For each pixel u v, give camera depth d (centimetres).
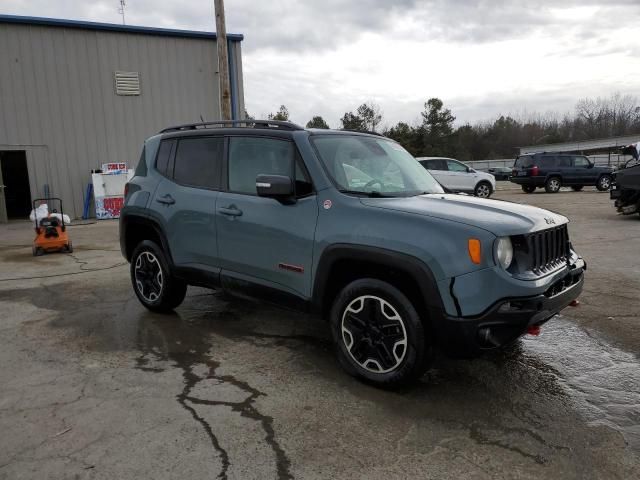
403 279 322
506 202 379
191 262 455
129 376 359
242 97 1781
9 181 1736
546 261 327
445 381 350
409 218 316
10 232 1276
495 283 289
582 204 1645
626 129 8356
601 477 241
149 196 492
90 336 447
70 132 1556
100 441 272
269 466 250
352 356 346
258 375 360
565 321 478
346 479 241
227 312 519
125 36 1595
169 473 244
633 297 554
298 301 370
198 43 1695
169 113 1681
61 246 901
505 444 271
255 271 398
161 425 289
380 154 427
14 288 633
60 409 309
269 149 400
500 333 297
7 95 1471
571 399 324
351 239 331
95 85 1574
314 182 363
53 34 1506
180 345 423
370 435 279
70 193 1572
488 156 8725
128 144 1634
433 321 302
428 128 7238
